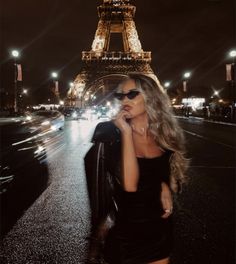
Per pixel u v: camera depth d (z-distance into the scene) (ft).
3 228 23.21
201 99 276.62
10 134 45.88
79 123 163.32
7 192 33.50
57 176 41.11
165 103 9.78
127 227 8.87
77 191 33.65
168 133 9.73
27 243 20.54
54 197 31.40
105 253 8.91
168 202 9.22
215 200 29.71
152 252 8.95
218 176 40.63
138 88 9.55
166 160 9.62
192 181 37.78
